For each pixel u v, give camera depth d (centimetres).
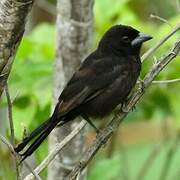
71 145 1231
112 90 1164
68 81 1198
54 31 1344
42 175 1284
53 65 1244
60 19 1216
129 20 1364
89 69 1171
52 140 1236
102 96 1160
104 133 1028
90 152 1009
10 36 877
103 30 1354
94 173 1255
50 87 1248
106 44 1201
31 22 1761
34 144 1041
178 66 1261
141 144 1755
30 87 1241
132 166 1712
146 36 1199
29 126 1234
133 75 1188
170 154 1488
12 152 939
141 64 1202
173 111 1355
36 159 1233
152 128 1758
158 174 1703
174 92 1342
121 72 1174
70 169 1233
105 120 1297
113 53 1194
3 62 895
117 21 1368
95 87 1155
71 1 1199
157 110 1378
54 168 1238
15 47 891
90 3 1205
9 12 863
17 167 942
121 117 1040
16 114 1208
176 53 1029
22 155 984
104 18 1354
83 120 1142
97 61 1184
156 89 1341
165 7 1616
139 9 1633
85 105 1156
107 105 1170
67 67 1222
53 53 1290
